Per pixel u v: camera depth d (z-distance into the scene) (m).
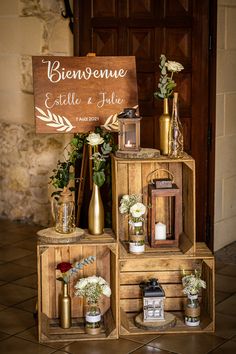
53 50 5.89
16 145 6.33
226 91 5.59
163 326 4.00
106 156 4.02
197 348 3.81
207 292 4.12
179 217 4.14
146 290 4.03
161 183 4.02
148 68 5.11
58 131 4.10
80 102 4.12
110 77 4.14
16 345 3.87
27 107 6.20
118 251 3.90
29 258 5.43
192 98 5.18
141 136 5.18
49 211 6.22
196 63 5.12
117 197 3.95
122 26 5.07
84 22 5.07
